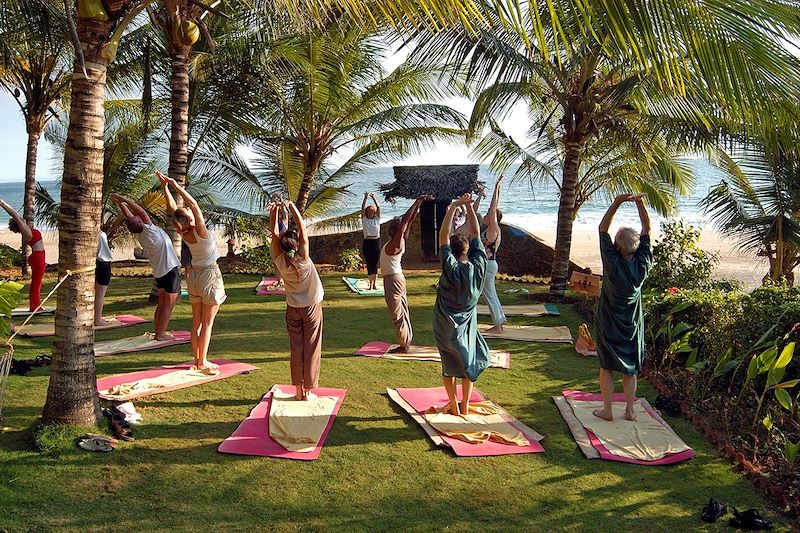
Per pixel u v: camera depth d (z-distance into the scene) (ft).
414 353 25.75
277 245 18.81
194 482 14.53
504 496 14.32
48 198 58.49
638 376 23.45
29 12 28.25
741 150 34.09
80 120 15.94
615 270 17.88
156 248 26.14
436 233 57.00
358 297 38.99
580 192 48.55
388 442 17.10
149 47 39.96
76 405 16.39
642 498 14.39
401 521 13.14
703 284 31.04
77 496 13.69
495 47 30.09
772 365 17.52
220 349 26.05
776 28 11.85
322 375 22.81
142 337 27.09
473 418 18.63
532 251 53.01
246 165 53.06
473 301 17.94
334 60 45.24
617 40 11.67
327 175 57.93
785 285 25.20
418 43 30.76
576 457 16.49
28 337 27.04
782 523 13.46
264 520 13.04
